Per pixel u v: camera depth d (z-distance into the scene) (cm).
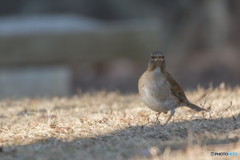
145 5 3069
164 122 692
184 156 477
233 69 2227
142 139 555
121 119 701
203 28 2633
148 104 677
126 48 1561
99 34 1548
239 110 734
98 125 668
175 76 2275
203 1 2638
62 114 783
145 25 1588
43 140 593
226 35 2525
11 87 1510
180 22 2758
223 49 2492
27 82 1520
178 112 773
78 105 957
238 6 2497
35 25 1562
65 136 614
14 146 560
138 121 695
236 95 929
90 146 549
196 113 743
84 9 3011
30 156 504
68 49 1535
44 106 964
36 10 2895
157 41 1575
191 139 538
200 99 919
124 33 1555
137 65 2411
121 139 580
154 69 666
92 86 2112
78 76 2217
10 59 1506
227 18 2542
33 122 696
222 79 2136
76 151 518
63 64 1558
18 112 871
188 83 2112
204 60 2422
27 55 1513
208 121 648
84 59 1548
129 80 2170
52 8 2934
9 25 1588
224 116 690
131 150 513
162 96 667
